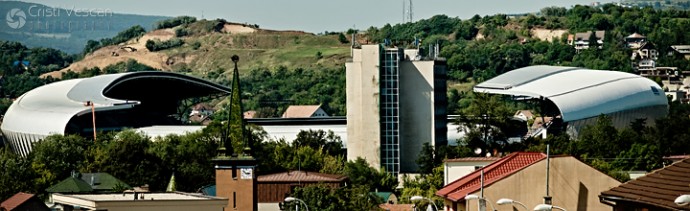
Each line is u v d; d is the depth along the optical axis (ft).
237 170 426.10
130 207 325.21
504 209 324.19
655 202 236.22
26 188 627.87
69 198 344.90
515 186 324.19
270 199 548.31
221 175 426.51
